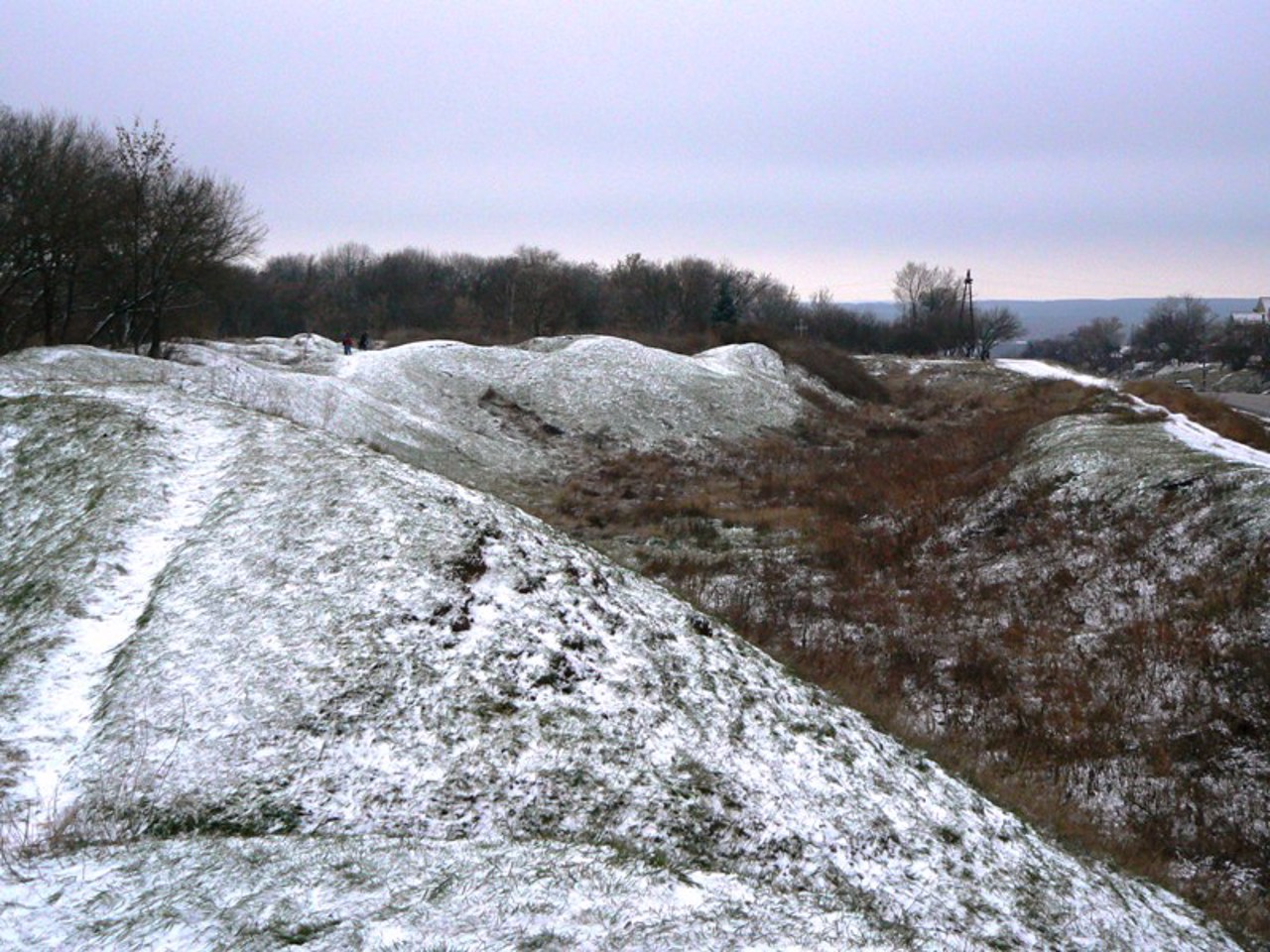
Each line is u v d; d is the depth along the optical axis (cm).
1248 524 2109
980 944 896
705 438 4288
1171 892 1163
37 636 1083
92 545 1260
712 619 1489
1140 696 1673
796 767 1115
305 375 3653
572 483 3441
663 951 632
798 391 5219
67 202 3419
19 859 733
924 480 3166
